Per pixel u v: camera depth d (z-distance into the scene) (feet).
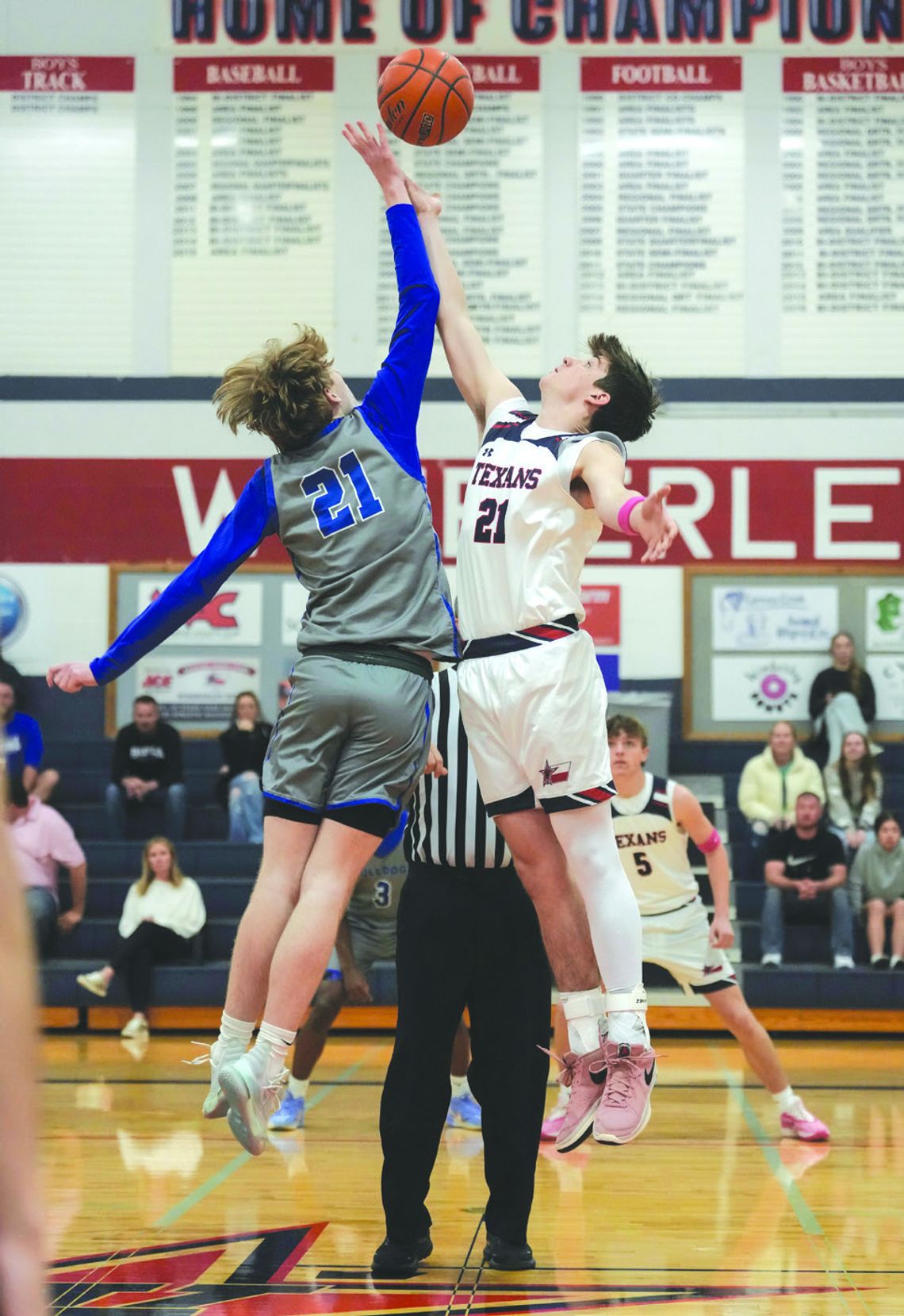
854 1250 15.87
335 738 12.95
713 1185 19.57
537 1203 18.40
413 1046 14.82
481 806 14.64
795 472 47.73
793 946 39.24
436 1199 18.58
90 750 47.29
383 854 23.97
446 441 48.21
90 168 48.88
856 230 47.85
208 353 48.65
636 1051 12.64
